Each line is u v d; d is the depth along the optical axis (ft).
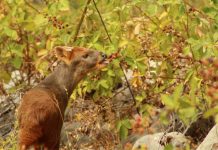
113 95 44.45
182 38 41.29
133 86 44.29
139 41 42.01
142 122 32.81
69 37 42.80
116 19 43.98
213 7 37.96
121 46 40.91
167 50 41.29
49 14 43.65
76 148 42.29
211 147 34.01
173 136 38.78
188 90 39.09
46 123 36.60
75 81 40.16
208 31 40.01
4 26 45.06
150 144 39.06
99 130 43.14
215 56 36.27
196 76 36.70
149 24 42.78
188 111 27.17
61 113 38.22
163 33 41.65
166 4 41.14
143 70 41.01
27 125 36.32
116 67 43.16
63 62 40.04
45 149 37.22
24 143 36.27
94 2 42.06
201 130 41.16
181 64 41.52
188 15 40.73
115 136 42.78
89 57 40.29
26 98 37.32
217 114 26.84
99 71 43.57
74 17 45.93
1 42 48.06
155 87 42.09
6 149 39.01
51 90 38.68
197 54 37.17
